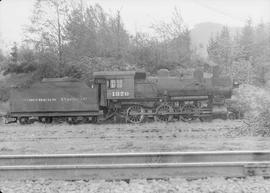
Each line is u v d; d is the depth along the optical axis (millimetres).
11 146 13562
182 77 23234
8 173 7984
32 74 33031
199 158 8812
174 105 23125
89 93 23734
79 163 8883
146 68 34062
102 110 23828
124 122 23469
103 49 35562
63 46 33625
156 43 36531
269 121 16266
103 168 7867
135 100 23359
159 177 7754
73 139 15117
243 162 7957
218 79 23172
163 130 17438
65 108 23906
